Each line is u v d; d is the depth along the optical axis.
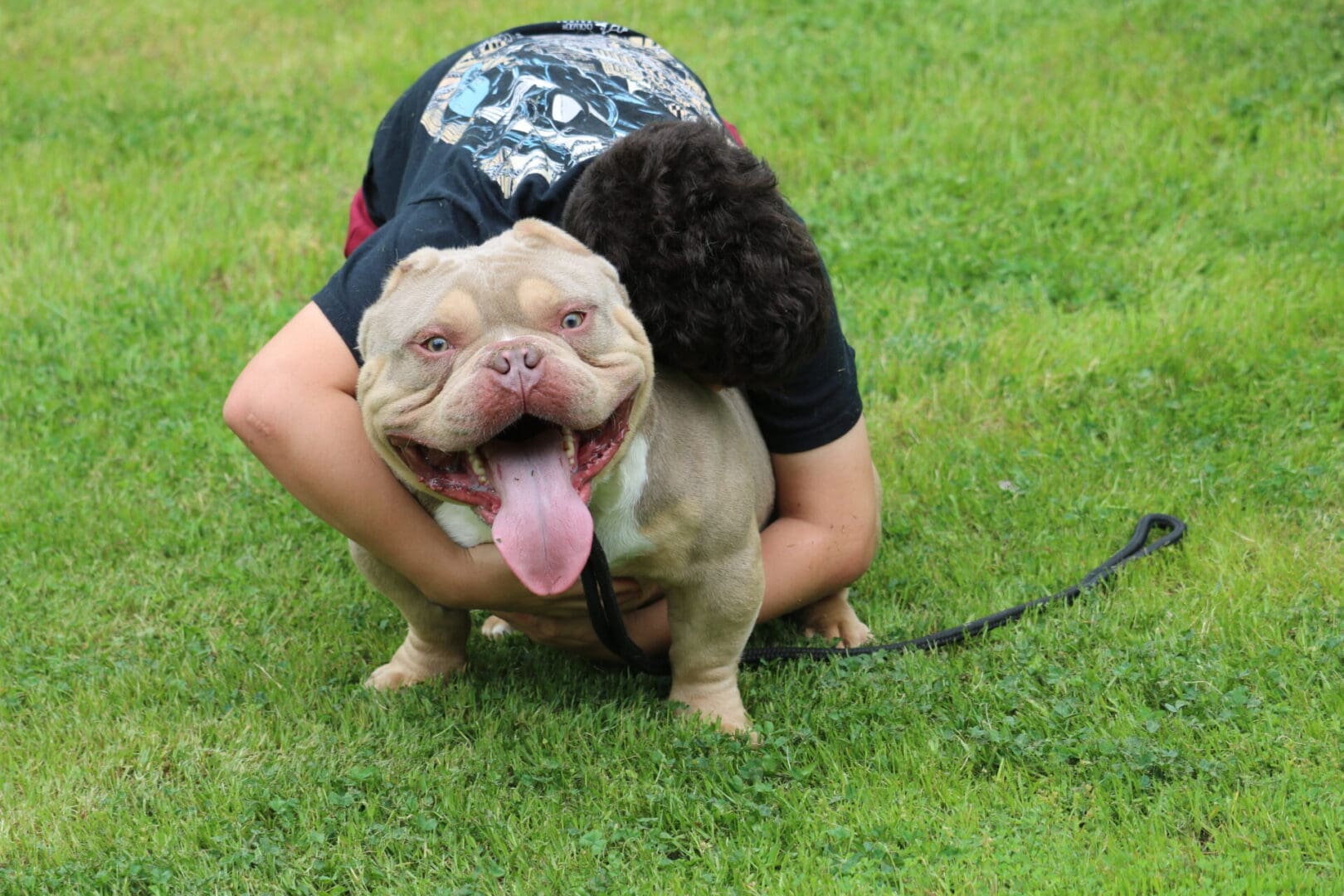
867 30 9.68
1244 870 3.11
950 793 3.47
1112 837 3.25
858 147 8.07
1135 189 7.26
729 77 9.12
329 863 3.34
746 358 3.37
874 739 3.72
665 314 3.30
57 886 3.32
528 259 3.13
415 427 3.06
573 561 3.03
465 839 3.43
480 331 3.04
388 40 10.30
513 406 2.88
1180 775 3.49
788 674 4.13
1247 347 5.82
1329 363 5.64
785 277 3.28
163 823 3.53
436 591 3.68
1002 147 7.90
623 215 3.29
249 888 3.29
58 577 4.89
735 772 3.59
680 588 3.69
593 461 3.14
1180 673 3.90
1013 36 9.25
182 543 5.13
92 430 5.90
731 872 3.24
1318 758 3.50
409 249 3.52
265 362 3.46
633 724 3.81
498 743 3.79
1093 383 5.80
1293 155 7.43
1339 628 4.06
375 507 3.49
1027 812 3.38
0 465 5.66
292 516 5.30
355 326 3.49
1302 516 4.71
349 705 4.02
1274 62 8.37
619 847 3.38
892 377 5.97
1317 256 6.44
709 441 3.54
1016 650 4.09
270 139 8.80
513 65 3.95
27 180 8.16
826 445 4.04
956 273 6.75
